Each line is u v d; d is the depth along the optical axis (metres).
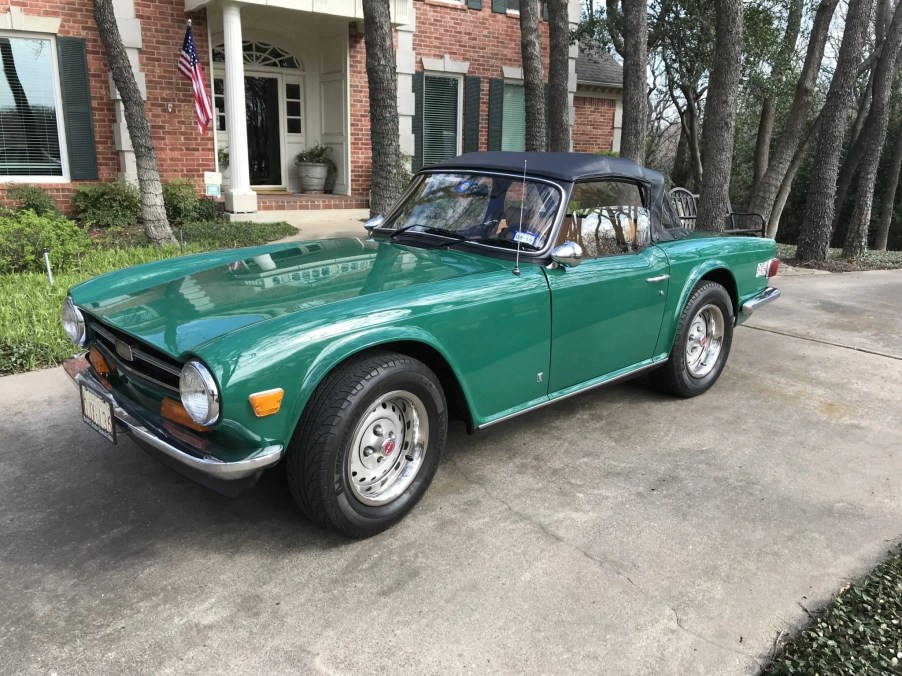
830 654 2.28
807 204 10.95
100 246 8.30
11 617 2.39
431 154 13.84
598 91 16.08
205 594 2.54
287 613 2.44
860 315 7.35
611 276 3.68
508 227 3.58
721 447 3.93
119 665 2.18
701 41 12.84
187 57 10.25
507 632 2.37
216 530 2.95
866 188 11.32
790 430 4.20
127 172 10.84
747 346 6.04
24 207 9.86
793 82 12.80
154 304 2.93
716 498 3.34
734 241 4.74
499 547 2.87
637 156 9.62
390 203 8.83
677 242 4.35
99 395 2.86
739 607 2.54
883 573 2.73
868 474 3.65
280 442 2.54
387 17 8.39
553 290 3.37
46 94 10.39
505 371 3.27
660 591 2.62
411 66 12.77
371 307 2.75
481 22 13.69
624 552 2.86
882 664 2.23
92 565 2.69
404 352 2.98
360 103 12.73
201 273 3.37
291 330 2.53
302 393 2.53
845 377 5.24
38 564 2.69
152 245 8.82
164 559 2.74
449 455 3.72
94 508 3.10
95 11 8.26
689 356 4.62
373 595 2.55
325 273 3.24
